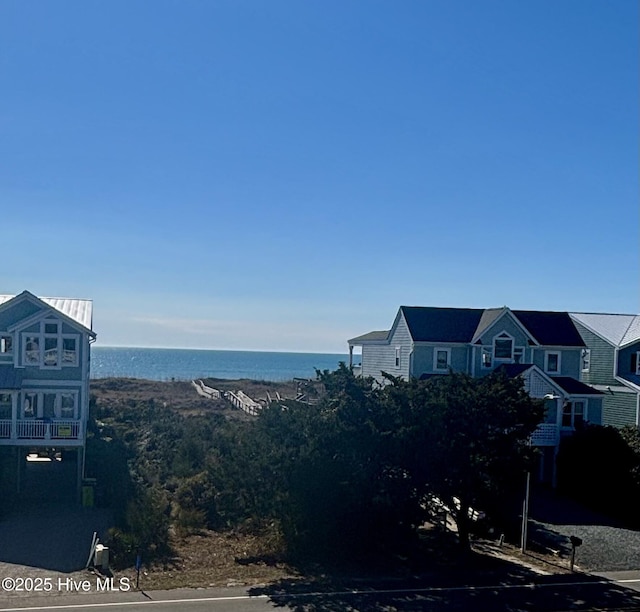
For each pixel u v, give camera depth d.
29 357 31.09
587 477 31.89
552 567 23.31
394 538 24.58
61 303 34.19
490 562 23.66
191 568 21.95
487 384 24.97
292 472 23.05
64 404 31.36
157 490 30.22
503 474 22.97
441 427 23.16
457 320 39.22
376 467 23.20
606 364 40.19
